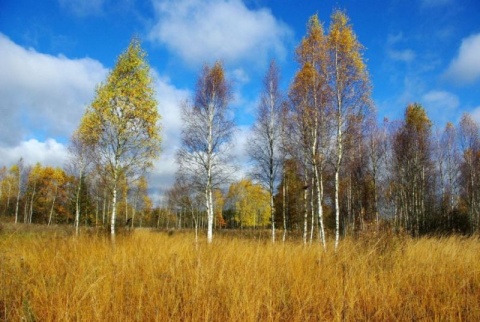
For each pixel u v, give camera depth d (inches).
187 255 239.6
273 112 717.9
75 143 816.9
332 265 238.1
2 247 231.3
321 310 166.7
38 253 245.6
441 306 167.3
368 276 217.0
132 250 274.8
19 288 169.9
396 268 233.6
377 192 1029.2
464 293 185.8
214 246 296.4
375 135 978.7
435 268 235.6
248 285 182.1
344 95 495.2
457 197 1198.3
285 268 226.1
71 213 1501.0
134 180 552.7
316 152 515.8
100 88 537.6
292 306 172.4
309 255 274.5
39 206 1680.6
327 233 887.1
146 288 183.5
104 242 321.1
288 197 1030.4
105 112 518.6
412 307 171.6
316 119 505.0
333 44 506.0
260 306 167.0
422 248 301.1
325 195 1018.7
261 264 229.5
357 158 936.9
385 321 159.0
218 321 151.4
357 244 290.4
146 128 550.6
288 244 333.7
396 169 1040.2
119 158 522.6
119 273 186.9
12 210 1813.5
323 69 507.8
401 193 1033.5
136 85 542.0
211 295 169.3
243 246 299.9
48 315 147.0
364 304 174.7
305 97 529.7
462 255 281.4
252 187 1726.1
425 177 1121.4
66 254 251.6
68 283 179.6
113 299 157.4
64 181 1633.9
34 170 1676.9
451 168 1128.2
